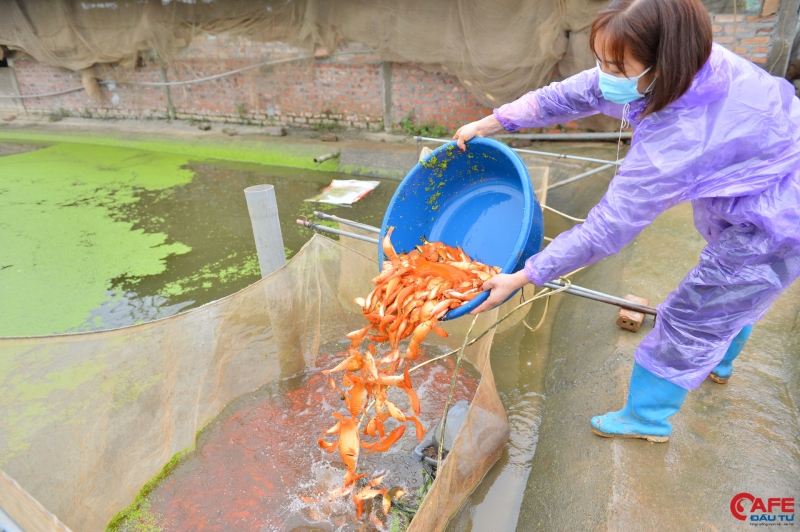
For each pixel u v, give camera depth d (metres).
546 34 6.18
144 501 2.67
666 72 1.52
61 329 4.12
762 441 2.30
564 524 2.14
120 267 5.11
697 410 2.51
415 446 2.89
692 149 1.65
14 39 9.98
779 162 1.68
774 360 2.77
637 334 3.16
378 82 8.02
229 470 2.82
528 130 7.07
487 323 3.45
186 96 9.66
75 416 2.40
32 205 6.79
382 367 3.08
